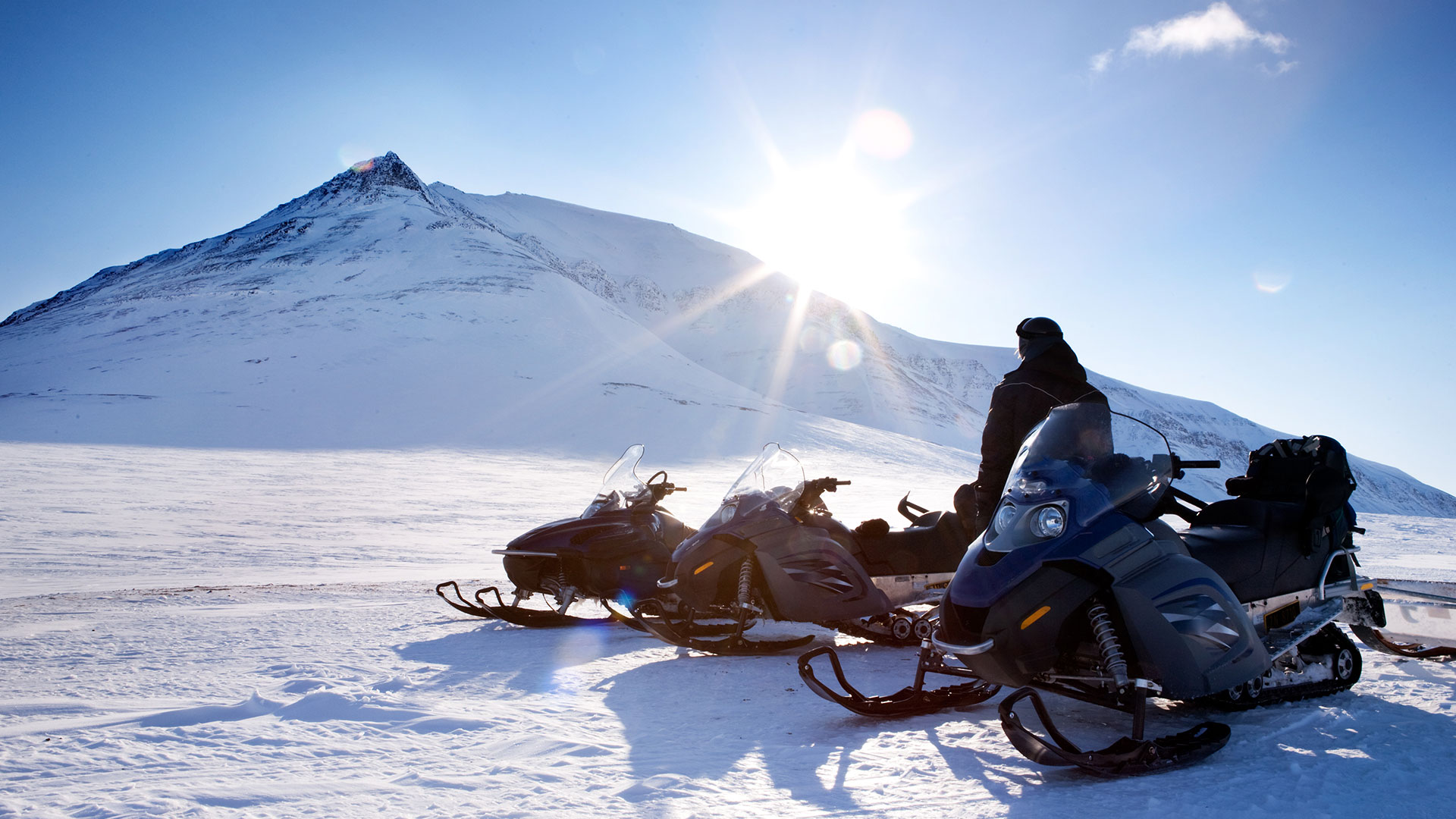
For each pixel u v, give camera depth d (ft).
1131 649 10.46
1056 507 10.64
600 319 403.95
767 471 18.75
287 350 290.35
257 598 28.53
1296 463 14.08
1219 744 10.33
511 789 9.66
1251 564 13.01
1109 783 9.51
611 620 23.45
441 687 15.12
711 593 17.84
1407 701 13.09
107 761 10.90
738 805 9.05
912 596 18.10
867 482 154.30
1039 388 14.62
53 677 16.15
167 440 183.11
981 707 13.11
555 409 251.19
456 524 75.56
